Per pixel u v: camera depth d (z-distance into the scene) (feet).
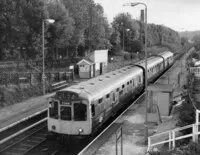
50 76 118.01
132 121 71.82
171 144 51.13
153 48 307.78
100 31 192.13
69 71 137.49
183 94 92.79
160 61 159.74
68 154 56.24
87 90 61.72
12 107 85.30
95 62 146.82
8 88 92.58
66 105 56.70
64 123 57.06
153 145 49.52
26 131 67.82
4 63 125.39
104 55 160.04
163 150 47.37
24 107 85.30
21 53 137.49
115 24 263.49
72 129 56.75
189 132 53.72
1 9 110.93
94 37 189.88
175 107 82.99
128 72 97.66
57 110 58.29
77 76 142.61
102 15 210.18
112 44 231.71
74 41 161.79
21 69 120.16
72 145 59.93
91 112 57.88
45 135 66.03
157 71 150.10
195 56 224.74
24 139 62.90
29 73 108.17
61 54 183.21
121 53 232.53
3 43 120.47
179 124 58.59
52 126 58.70
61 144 59.77
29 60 135.85
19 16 117.19
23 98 94.73
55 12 140.36
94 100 59.82
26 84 101.45
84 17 175.83
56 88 110.73
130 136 60.75
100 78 80.79
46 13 124.57
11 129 67.56
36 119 77.66
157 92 75.61
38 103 90.33
